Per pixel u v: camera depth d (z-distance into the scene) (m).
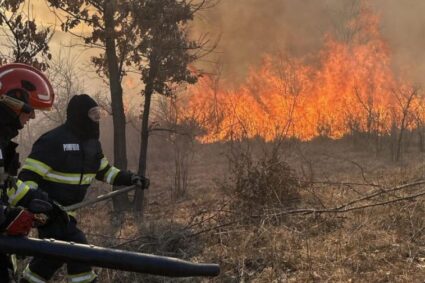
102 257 2.53
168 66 8.34
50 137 3.96
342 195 7.10
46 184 3.97
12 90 2.97
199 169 11.54
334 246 5.23
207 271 2.58
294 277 4.65
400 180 7.91
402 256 4.91
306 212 6.14
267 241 5.44
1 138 2.82
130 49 8.23
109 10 7.82
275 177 6.89
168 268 2.53
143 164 8.76
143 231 6.03
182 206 8.24
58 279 5.00
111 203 8.98
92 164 4.12
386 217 5.91
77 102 4.04
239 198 6.79
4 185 2.84
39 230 3.96
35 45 6.62
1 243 2.51
